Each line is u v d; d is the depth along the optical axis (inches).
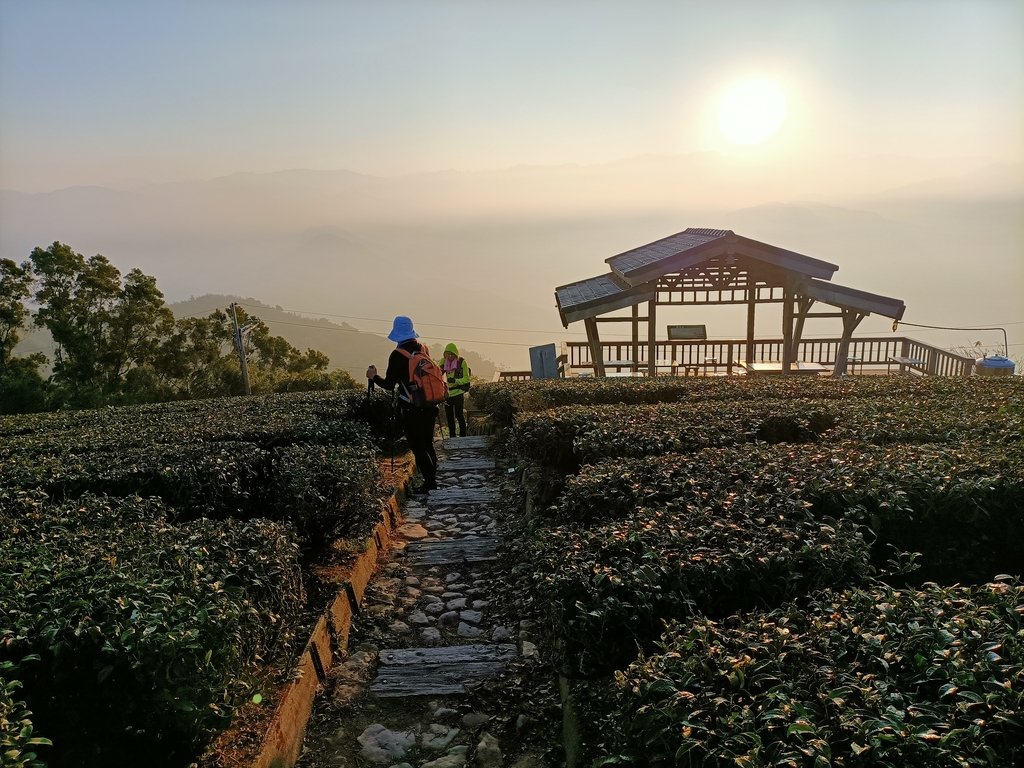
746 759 75.4
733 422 273.3
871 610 108.7
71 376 1529.3
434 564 262.1
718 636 105.7
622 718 100.4
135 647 116.1
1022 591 112.4
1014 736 80.0
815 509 166.9
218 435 326.3
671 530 147.2
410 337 351.6
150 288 1657.2
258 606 151.2
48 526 187.2
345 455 258.4
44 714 119.6
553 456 278.8
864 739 77.4
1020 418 250.5
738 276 834.2
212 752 133.4
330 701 172.1
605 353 1074.1
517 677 178.9
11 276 1480.1
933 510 164.4
